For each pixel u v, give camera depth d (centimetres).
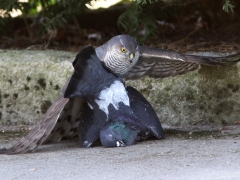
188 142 915
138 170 760
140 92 1066
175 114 1055
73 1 1220
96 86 905
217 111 1038
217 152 830
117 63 930
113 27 1423
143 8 1212
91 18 1420
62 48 1282
